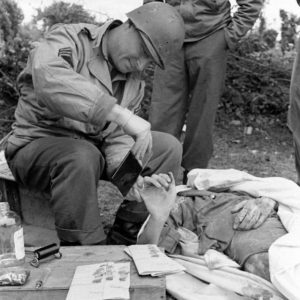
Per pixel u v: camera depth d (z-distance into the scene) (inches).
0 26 202.8
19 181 108.0
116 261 84.1
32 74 92.0
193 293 84.0
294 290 76.3
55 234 111.0
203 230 97.2
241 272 85.8
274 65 240.1
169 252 96.5
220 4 148.2
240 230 91.8
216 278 86.0
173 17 93.6
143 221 111.2
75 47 97.7
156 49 92.1
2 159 117.0
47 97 89.9
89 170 93.3
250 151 213.5
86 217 93.9
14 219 84.5
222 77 153.9
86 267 81.1
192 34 149.4
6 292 74.9
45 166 97.8
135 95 107.2
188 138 156.9
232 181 103.8
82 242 94.0
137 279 77.7
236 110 241.4
